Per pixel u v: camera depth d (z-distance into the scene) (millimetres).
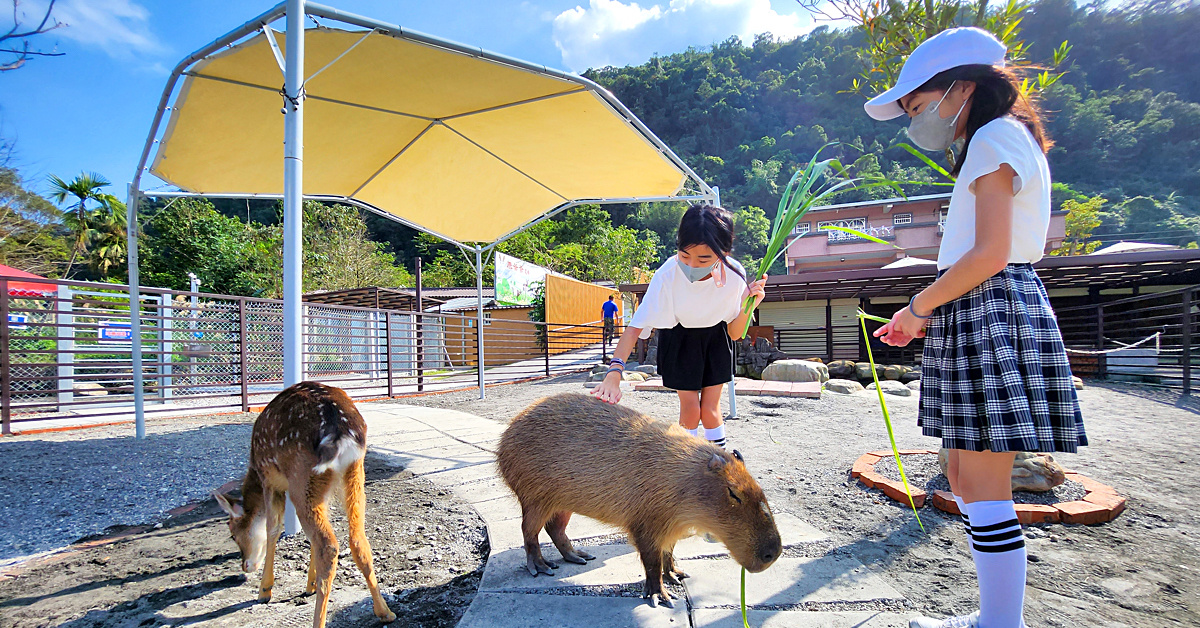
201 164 5422
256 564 2863
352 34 3723
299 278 3279
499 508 3822
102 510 3879
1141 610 2316
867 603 2375
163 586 2846
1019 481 3545
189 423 7121
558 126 5281
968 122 1931
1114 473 4258
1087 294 14094
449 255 34719
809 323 16906
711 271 2939
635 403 7898
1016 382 1763
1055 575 2637
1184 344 8578
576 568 2785
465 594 2684
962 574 2662
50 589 2814
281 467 2537
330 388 2725
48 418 6613
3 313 6434
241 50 3879
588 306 21516
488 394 10039
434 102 4980
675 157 5441
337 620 2463
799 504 3689
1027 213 1819
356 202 6891
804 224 24469
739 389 8383
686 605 2393
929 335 2121
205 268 20875
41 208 20812
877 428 6035
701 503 2291
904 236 22312
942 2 4137
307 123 5152
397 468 4945
